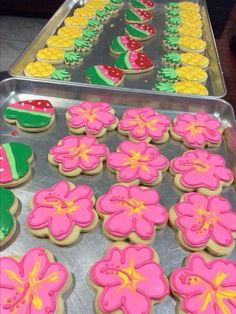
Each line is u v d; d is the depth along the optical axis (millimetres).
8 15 1358
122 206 364
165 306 304
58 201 363
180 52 653
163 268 331
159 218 357
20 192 389
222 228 351
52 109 482
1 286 288
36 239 346
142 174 403
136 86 561
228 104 491
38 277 297
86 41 643
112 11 764
